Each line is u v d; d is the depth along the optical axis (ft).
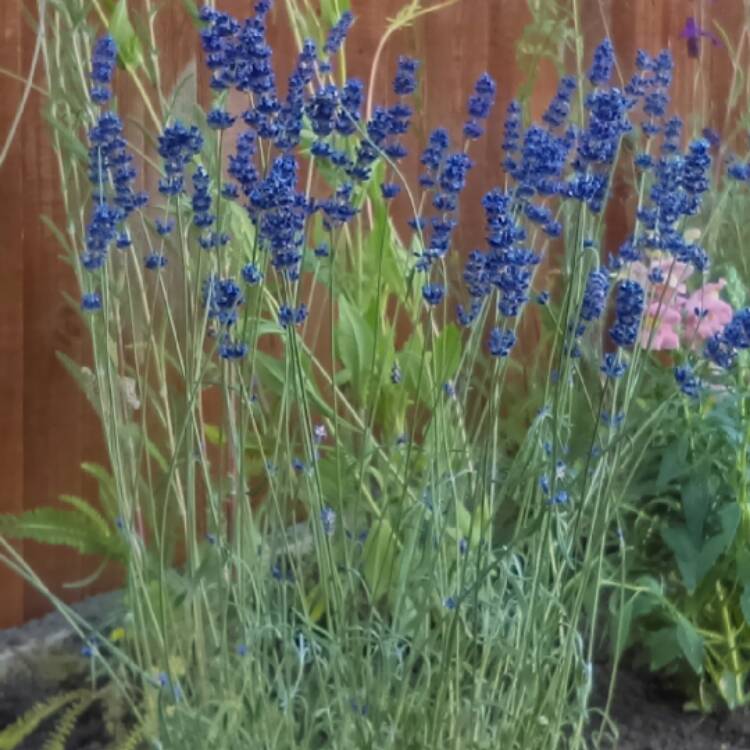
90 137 2.26
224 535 2.45
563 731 2.68
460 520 2.48
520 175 2.37
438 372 2.53
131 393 2.55
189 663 2.42
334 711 2.31
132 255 2.63
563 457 2.52
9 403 2.98
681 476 2.87
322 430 2.49
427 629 2.30
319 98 2.24
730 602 2.89
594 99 2.29
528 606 2.29
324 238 2.92
